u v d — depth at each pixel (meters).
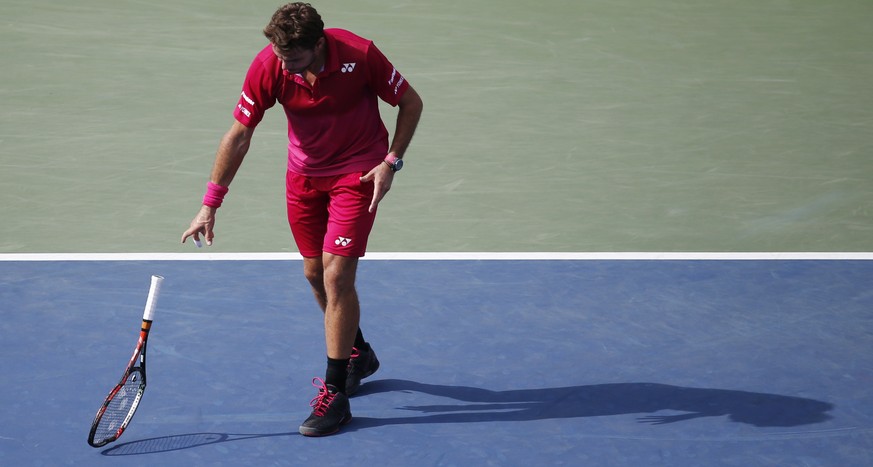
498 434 18.42
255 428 18.44
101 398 19.19
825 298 24.20
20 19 47.41
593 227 28.59
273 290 23.88
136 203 29.28
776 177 32.78
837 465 17.62
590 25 50.44
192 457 17.44
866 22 52.44
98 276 24.39
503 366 20.86
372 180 17.66
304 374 20.30
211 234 18.05
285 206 29.39
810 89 42.12
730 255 26.75
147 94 38.91
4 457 17.25
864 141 36.31
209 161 32.75
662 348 21.70
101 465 17.11
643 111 39.03
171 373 20.16
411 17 50.50
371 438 18.23
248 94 17.41
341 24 48.94
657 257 26.52
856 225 29.08
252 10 50.66
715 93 41.34
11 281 23.94
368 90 17.92
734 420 18.98
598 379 20.42
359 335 19.62
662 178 32.53
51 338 21.34
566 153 34.59
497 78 42.38
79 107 37.25
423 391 19.91
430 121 37.28
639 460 17.67
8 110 36.56
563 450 17.95
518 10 52.41
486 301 23.66
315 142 17.77
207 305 23.02
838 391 20.08
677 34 49.47
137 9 49.94
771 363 21.14
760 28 50.88
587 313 23.19
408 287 24.25
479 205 30.00
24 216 28.06
